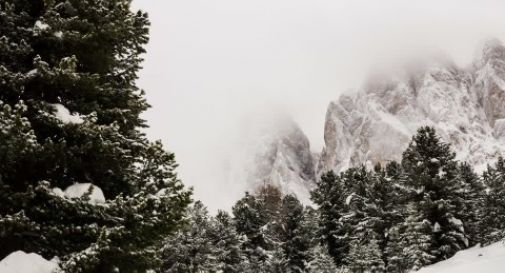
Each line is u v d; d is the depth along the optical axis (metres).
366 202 46.72
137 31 10.09
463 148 182.50
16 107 7.37
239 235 47.84
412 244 36.88
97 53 9.52
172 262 32.25
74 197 8.00
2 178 8.03
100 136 8.40
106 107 9.99
